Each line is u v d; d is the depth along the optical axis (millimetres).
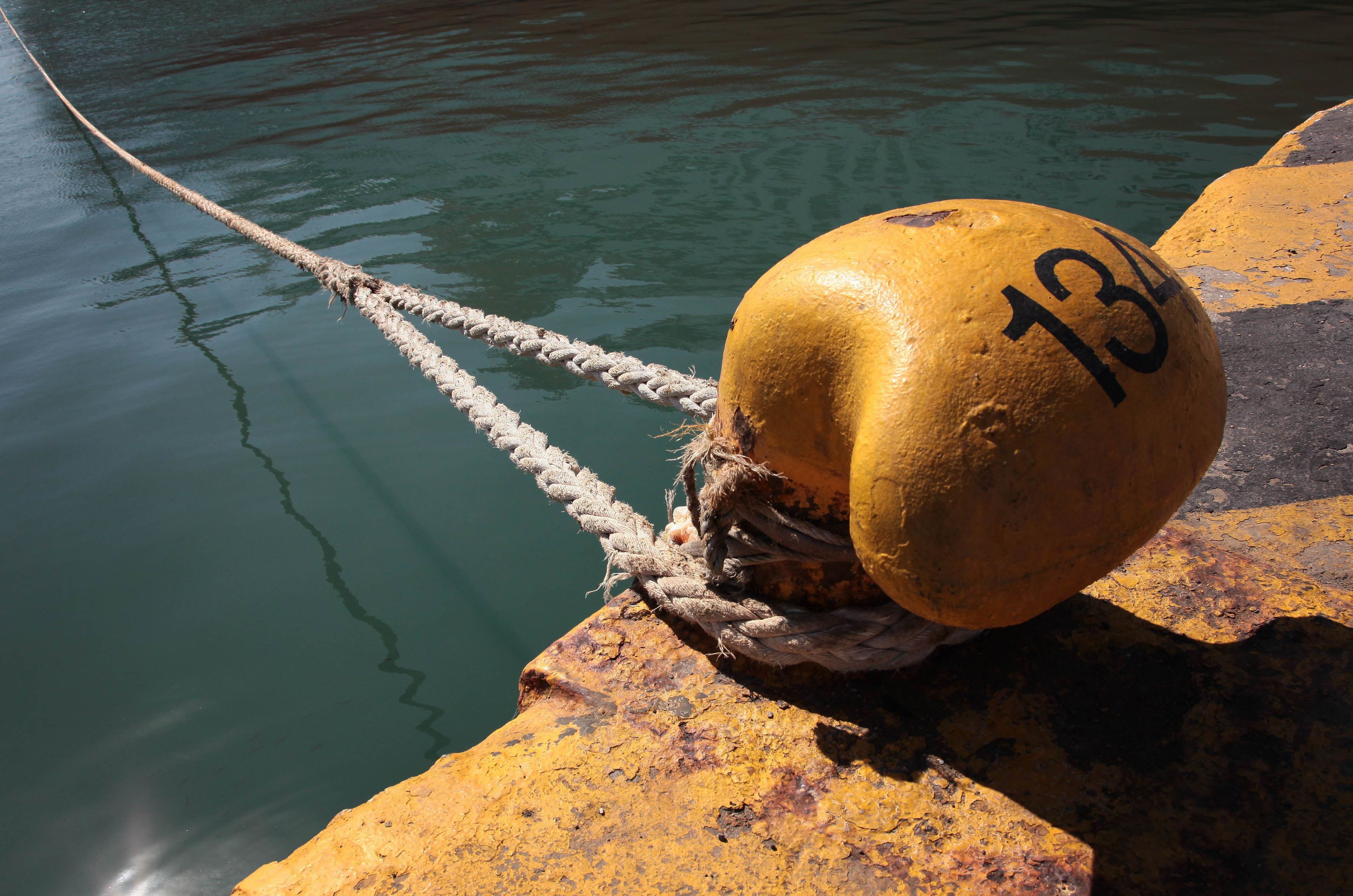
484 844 1335
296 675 3031
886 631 1482
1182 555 1771
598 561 3488
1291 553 1782
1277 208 3195
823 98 8414
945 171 6383
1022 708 1473
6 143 10305
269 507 3945
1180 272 2875
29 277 6664
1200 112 7055
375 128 9219
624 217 6461
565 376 4785
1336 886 1178
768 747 1449
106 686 3029
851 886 1235
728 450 1502
